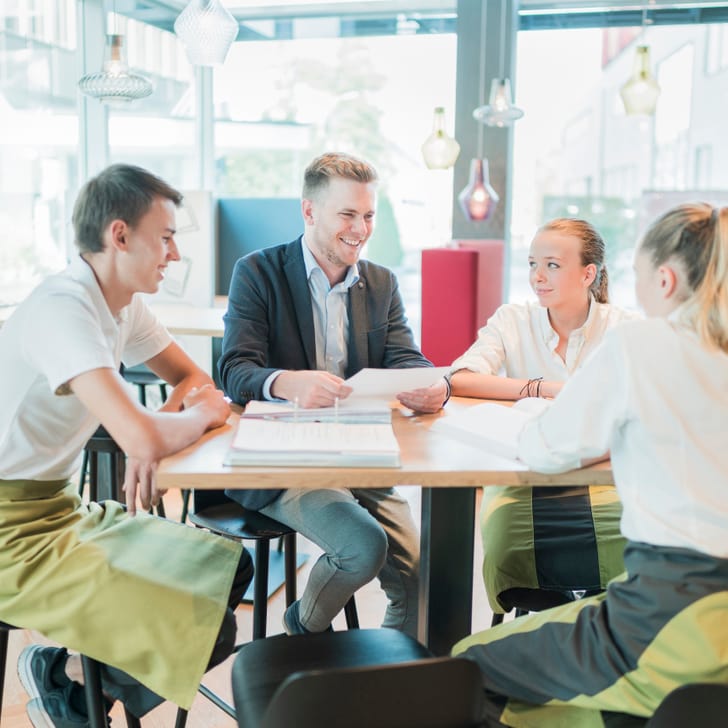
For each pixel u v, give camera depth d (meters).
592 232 2.31
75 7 4.86
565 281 2.29
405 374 1.92
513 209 5.25
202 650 1.66
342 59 5.41
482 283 4.80
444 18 5.23
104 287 1.85
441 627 1.87
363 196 2.25
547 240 2.29
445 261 4.42
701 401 1.42
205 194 4.95
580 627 1.49
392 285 2.51
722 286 1.44
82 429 1.87
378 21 5.31
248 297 2.32
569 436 1.53
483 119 4.32
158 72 5.38
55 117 4.74
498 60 5.00
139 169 1.83
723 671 1.34
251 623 2.96
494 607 2.18
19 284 4.49
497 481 1.58
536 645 1.51
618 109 5.14
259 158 5.65
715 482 1.41
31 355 1.71
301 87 5.50
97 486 3.30
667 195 4.86
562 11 5.06
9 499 1.80
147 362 2.24
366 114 5.44
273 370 2.10
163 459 1.64
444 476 1.57
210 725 2.35
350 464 1.58
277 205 5.25
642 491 1.47
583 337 2.36
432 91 5.32
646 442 1.45
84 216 1.80
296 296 2.34
